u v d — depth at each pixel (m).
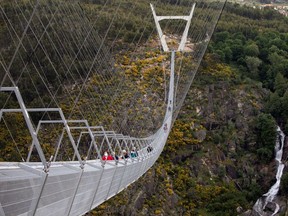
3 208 7.54
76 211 12.07
